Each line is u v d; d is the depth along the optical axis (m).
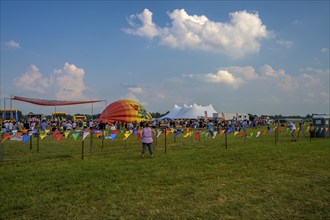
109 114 49.22
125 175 9.45
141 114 51.22
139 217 5.83
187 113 56.69
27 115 52.81
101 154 14.63
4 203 6.54
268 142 20.75
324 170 10.47
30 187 7.89
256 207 6.46
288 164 11.61
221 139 23.58
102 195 7.26
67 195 7.20
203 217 5.86
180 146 18.33
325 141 21.42
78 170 10.20
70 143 20.52
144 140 13.20
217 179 9.03
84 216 5.87
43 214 5.95
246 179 9.05
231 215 5.98
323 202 6.82
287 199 7.05
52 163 11.75
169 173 9.80
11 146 18.42
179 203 6.71
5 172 9.83
